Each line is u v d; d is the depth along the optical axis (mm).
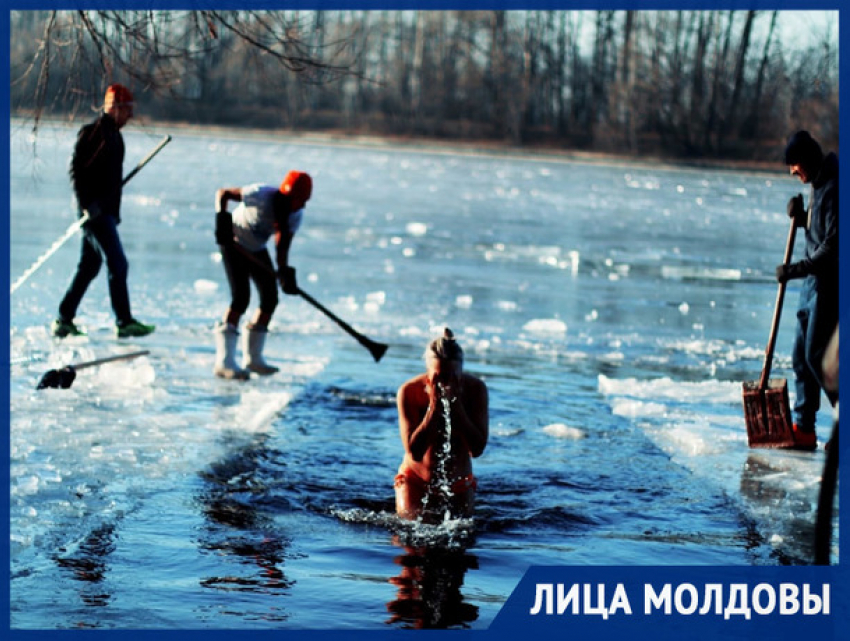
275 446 8430
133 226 23438
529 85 91750
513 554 6242
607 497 7398
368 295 16469
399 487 7039
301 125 85875
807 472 8062
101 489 7031
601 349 13336
